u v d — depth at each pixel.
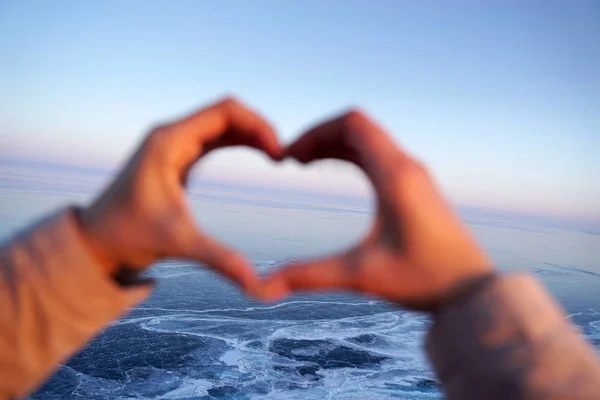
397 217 0.23
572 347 0.18
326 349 5.50
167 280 7.80
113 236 0.24
